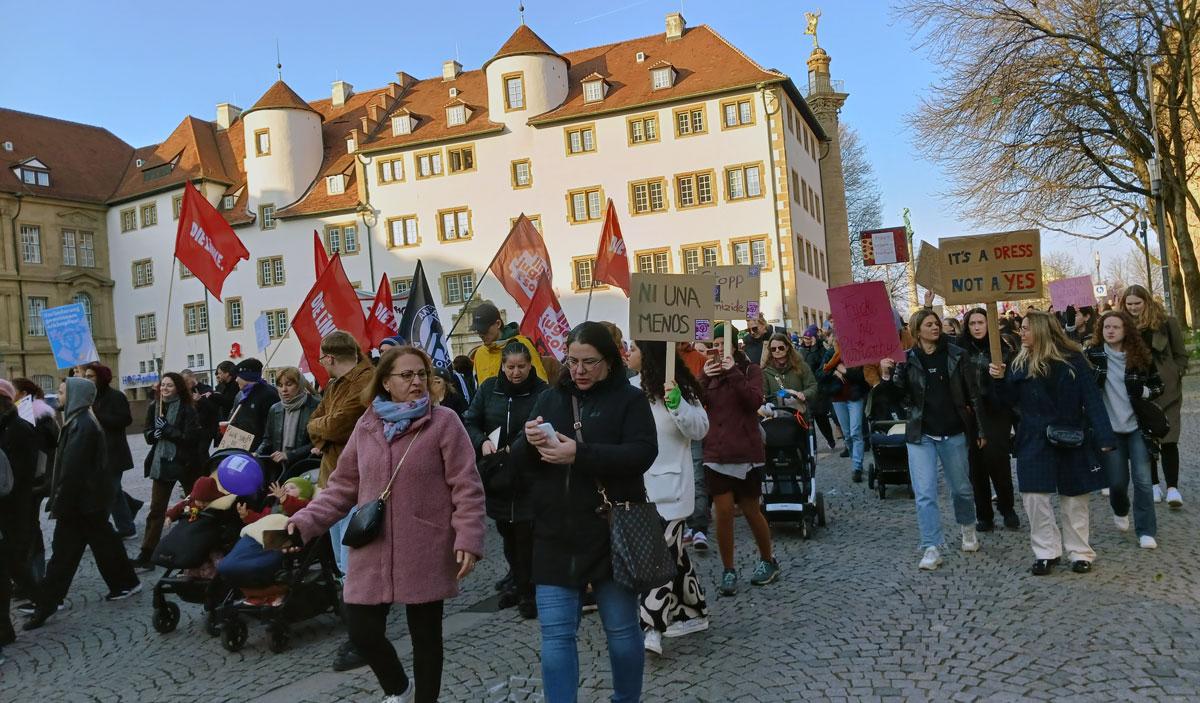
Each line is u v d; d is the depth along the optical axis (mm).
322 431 6328
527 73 44906
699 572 7500
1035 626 5441
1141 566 6578
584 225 43688
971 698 4441
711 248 41688
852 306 7605
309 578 6488
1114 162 27984
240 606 6336
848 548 7969
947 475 7434
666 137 42406
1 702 5820
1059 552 6664
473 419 7156
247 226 50688
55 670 6387
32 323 53594
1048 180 26688
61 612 8047
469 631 6309
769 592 6664
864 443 12695
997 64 25875
